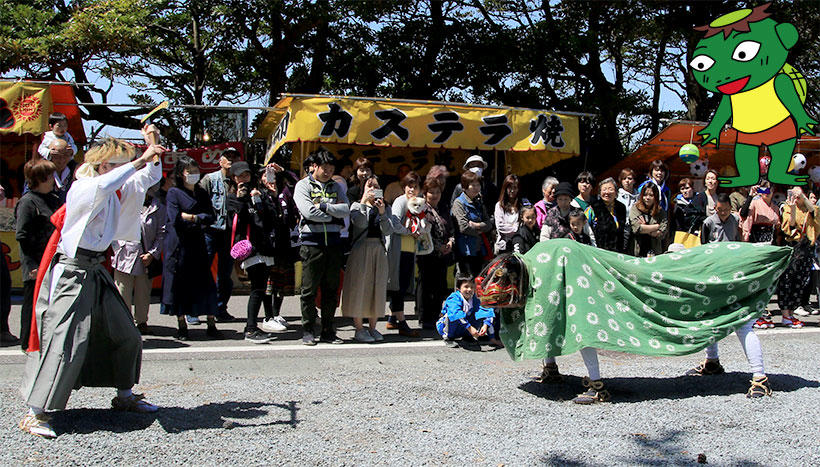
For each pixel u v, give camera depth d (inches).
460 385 208.8
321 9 550.3
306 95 343.9
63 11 534.3
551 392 203.2
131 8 497.4
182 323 271.0
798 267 317.4
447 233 291.6
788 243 317.7
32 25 474.9
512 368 233.9
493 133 367.6
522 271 192.7
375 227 270.2
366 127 350.6
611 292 192.1
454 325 266.2
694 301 196.1
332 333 268.8
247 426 165.8
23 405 177.6
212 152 448.1
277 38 574.9
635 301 191.8
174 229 266.5
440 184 290.8
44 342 154.3
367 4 568.7
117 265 271.4
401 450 152.2
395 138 354.0
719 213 309.0
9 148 412.5
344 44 612.4
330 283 263.1
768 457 151.5
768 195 332.8
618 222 285.0
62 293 155.9
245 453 148.0
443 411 181.8
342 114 346.6
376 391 199.3
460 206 283.3
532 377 220.7
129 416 170.9
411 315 347.3
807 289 362.0
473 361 244.1
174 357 239.5
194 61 628.4
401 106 356.8
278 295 298.7
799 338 291.0
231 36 621.9
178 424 165.8
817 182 404.8
